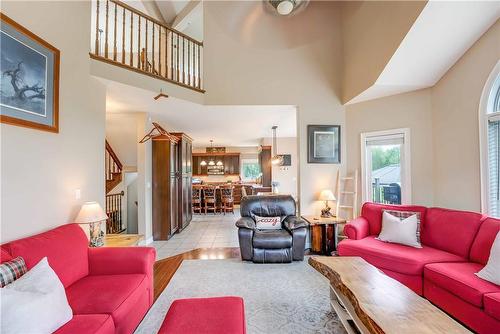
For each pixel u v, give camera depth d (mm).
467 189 2859
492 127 2629
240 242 3557
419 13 2461
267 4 3826
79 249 2094
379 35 3166
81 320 1465
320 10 4266
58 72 2312
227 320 1491
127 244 2953
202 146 10375
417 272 2387
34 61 2049
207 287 2803
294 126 6094
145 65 3594
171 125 5742
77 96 2605
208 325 1438
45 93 2160
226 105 4160
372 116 3945
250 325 2096
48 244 1833
